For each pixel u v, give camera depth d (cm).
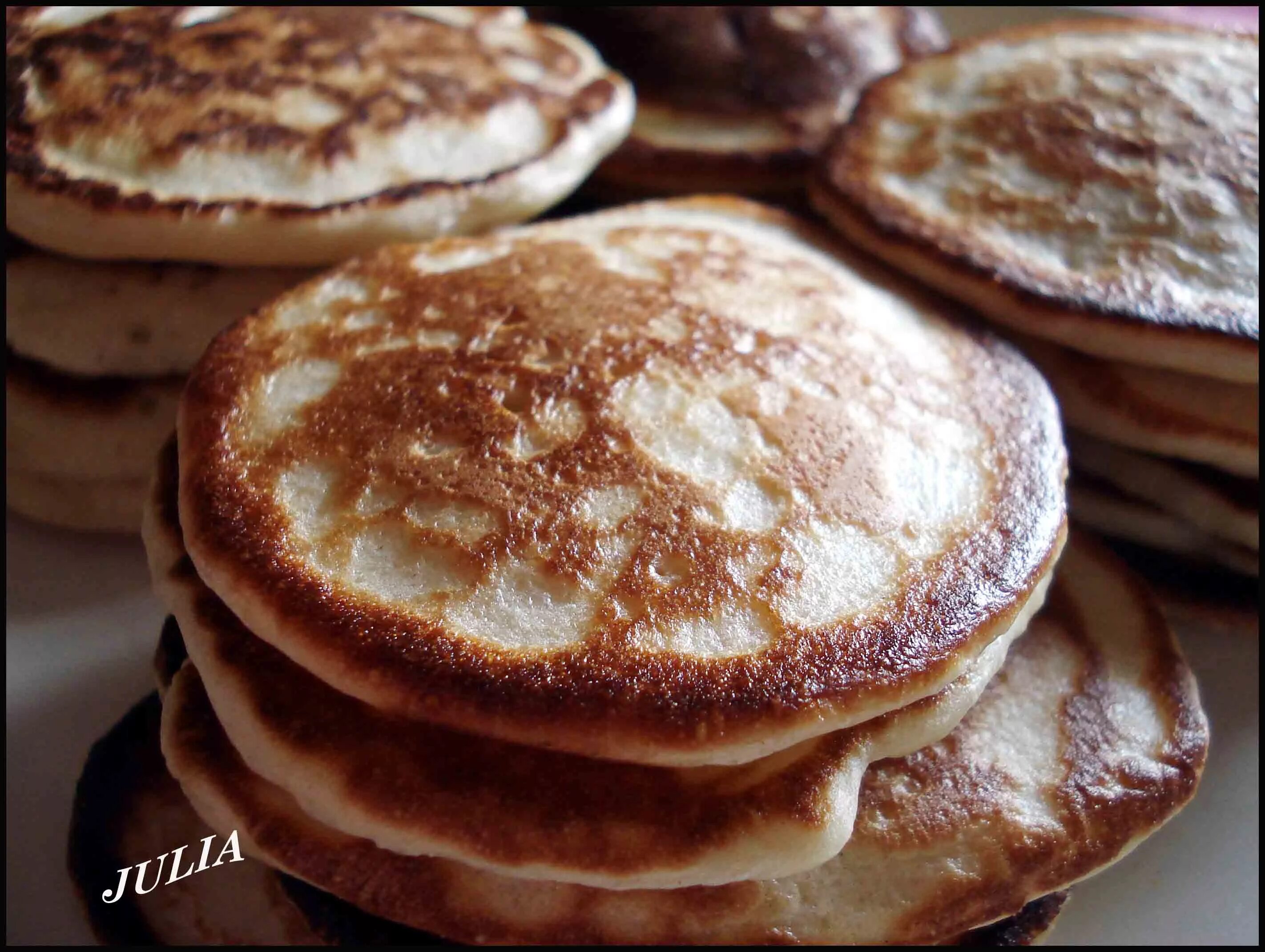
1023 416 16
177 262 19
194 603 13
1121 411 18
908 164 20
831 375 15
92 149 19
